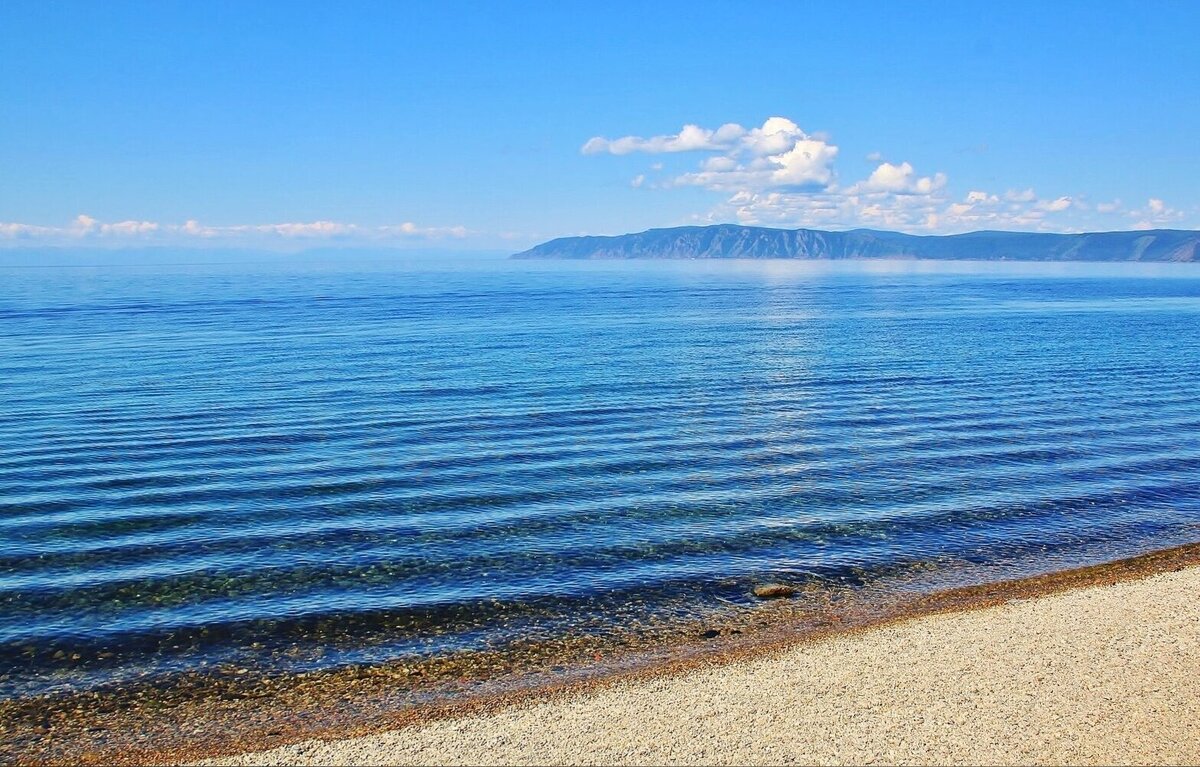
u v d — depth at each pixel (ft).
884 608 51.65
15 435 97.71
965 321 269.85
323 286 563.89
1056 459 87.66
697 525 67.56
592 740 34.99
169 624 49.65
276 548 61.98
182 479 79.71
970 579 56.44
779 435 99.35
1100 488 77.25
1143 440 95.91
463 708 38.96
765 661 43.01
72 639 47.78
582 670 43.52
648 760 33.19
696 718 36.63
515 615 51.06
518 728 36.37
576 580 56.49
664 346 194.29
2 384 134.92
